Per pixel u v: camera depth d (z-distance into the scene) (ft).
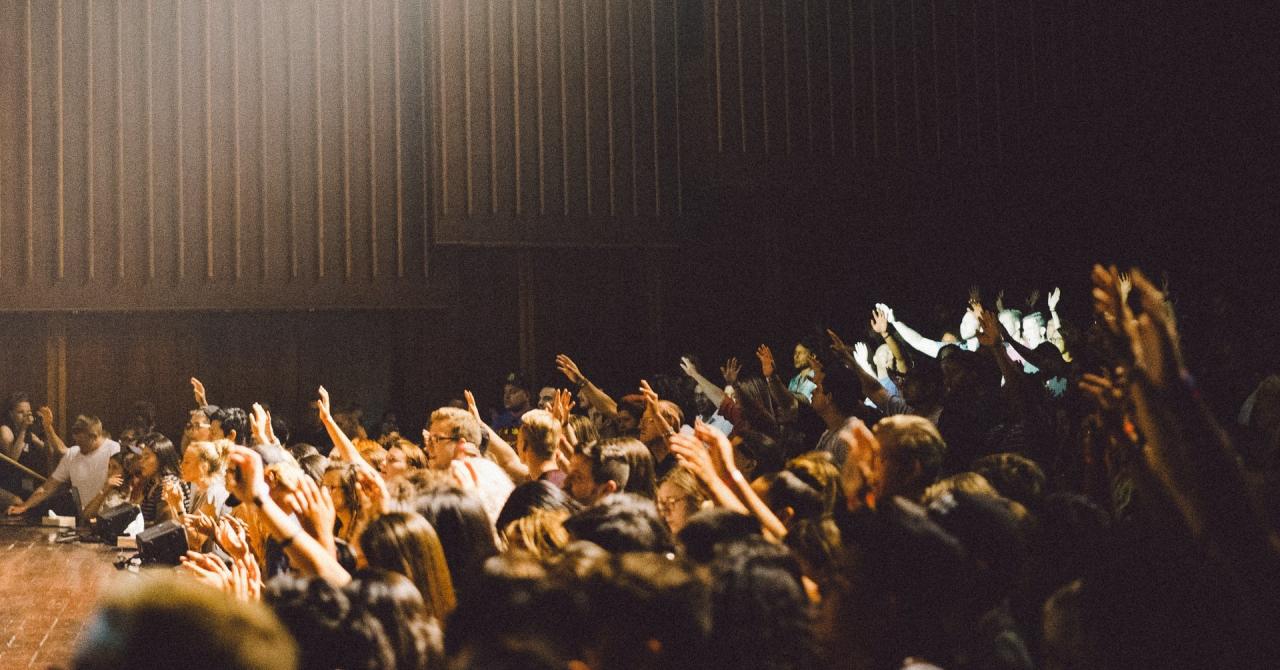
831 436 21.79
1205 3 51.13
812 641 7.55
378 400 47.32
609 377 48.65
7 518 40.98
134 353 45.88
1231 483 6.70
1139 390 7.00
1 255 44.01
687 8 48.70
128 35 44.73
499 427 42.32
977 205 50.03
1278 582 6.48
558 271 48.55
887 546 7.63
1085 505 10.11
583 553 7.85
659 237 47.96
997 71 49.78
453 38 46.44
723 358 49.11
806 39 48.60
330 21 45.93
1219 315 38.81
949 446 19.94
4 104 43.96
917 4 49.29
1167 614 6.52
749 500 12.48
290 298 45.57
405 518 10.28
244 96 45.42
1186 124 51.13
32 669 18.84
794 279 49.42
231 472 10.79
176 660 3.56
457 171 46.42
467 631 7.16
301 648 7.59
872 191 48.78
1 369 45.06
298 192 45.70
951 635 7.60
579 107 47.39
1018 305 50.26
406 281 46.32
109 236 44.65
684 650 6.40
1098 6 50.52
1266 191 51.49
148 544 22.66
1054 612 6.95
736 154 47.83
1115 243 51.06
